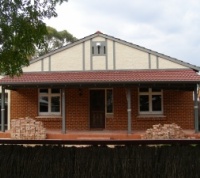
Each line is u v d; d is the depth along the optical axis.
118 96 20.05
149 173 6.45
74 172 6.61
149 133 17.14
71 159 6.66
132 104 19.94
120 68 20.02
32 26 7.85
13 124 17.86
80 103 20.23
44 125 20.23
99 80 18.08
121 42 20.05
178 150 6.56
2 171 6.71
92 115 20.30
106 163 6.54
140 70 19.91
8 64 8.03
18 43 7.77
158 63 19.89
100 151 6.62
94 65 20.09
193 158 6.49
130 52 20.05
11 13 7.63
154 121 19.83
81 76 19.03
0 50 7.80
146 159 6.51
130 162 6.52
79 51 20.25
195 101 18.05
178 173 6.42
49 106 20.48
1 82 18.31
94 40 20.22
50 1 8.16
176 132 17.00
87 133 18.16
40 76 19.38
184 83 18.00
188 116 19.88
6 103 22.09
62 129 18.17
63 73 19.94
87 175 6.52
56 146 6.81
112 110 20.14
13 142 6.84
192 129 19.77
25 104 20.61
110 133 18.12
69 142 6.73
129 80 17.94
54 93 20.53
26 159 6.75
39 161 6.70
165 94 20.00
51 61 20.25
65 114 19.22
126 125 19.89
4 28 7.47
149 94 20.08
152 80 17.86
